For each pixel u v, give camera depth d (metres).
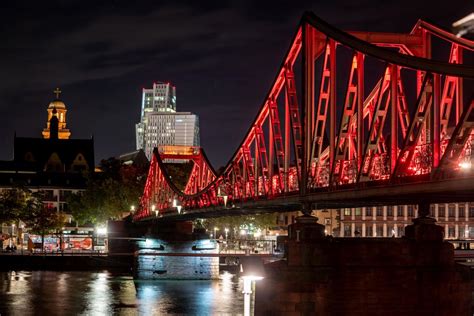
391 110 45.53
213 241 131.88
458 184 37.34
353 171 50.84
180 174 196.50
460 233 177.00
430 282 53.88
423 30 53.81
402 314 53.44
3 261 150.12
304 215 55.66
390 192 43.94
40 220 175.50
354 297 53.31
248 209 78.69
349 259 53.94
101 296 101.19
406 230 56.31
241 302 95.50
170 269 127.75
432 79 41.56
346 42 50.69
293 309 52.88
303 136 56.19
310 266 53.72
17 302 94.38
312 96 56.09
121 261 157.75
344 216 179.75
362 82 49.50
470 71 37.34
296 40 58.97
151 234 130.38
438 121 40.94
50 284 116.88
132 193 193.00
